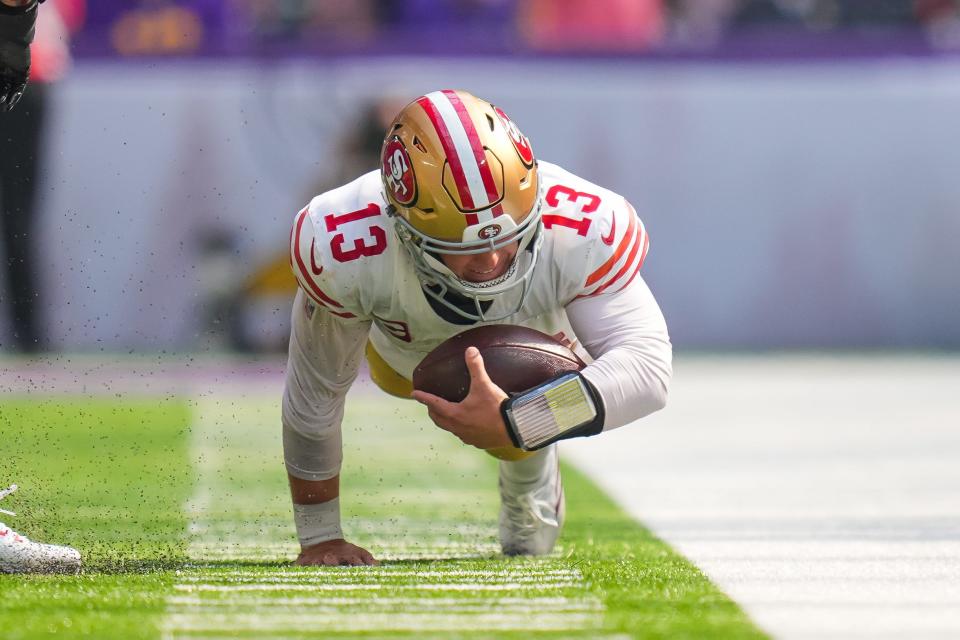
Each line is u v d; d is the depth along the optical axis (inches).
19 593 363.6
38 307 1280.8
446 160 381.1
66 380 1246.3
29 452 802.2
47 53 1174.3
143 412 1043.3
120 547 481.7
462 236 382.3
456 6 1497.3
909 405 1075.9
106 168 1315.2
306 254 406.0
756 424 970.1
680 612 342.0
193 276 1322.6
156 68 1328.7
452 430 394.9
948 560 435.5
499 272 395.5
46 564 413.4
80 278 1301.7
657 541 496.4
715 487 670.5
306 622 326.3
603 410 393.7
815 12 1525.6
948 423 961.5
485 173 380.2
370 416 1055.6
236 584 384.2
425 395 394.6
